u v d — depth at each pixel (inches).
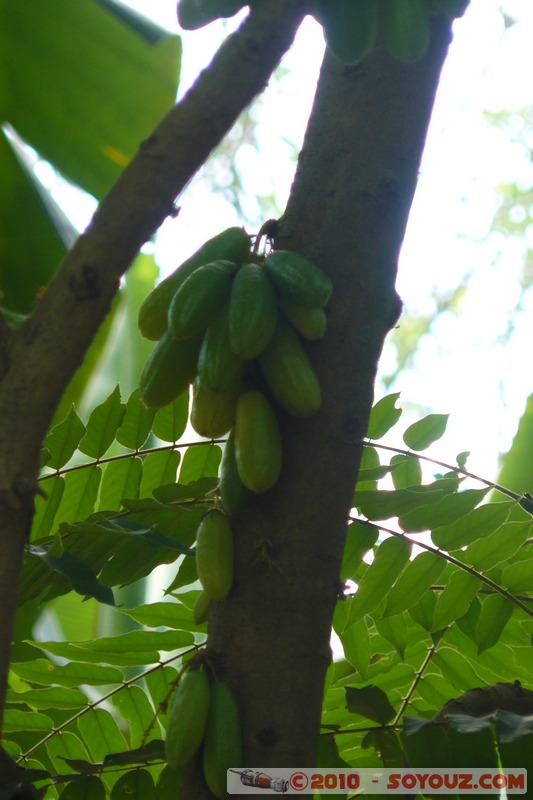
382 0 57.4
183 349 59.4
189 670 57.6
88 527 62.5
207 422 59.1
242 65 54.8
